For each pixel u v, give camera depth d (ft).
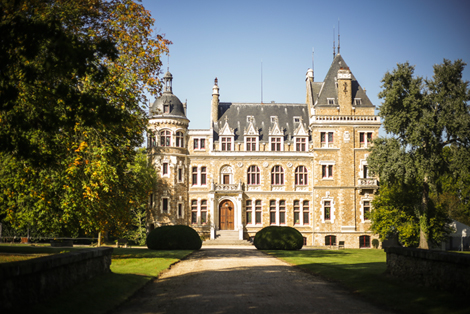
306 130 204.33
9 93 47.26
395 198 158.92
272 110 215.10
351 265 82.99
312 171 200.95
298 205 201.67
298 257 104.22
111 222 100.42
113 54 50.60
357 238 195.42
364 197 197.57
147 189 115.14
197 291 55.42
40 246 136.26
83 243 176.86
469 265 43.80
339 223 196.24
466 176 143.13
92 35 72.90
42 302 41.63
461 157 137.18
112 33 81.51
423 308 43.60
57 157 68.39
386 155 146.51
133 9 82.99
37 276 41.60
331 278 66.74
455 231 170.50
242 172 201.36
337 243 195.42
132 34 86.53
